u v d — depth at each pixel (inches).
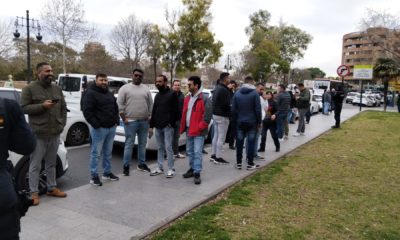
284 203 205.5
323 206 202.8
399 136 490.9
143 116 255.6
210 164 301.7
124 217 177.6
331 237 162.6
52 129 193.2
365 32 852.6
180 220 176.1
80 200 200.2
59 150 221.5
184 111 253.8
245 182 247.4
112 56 1636.3
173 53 1256.8
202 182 243.9
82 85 601.0
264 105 355.3
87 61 1627.7
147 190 222.5
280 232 165.0
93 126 222.7
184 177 255.0
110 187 226.4
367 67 1003.9
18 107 94.5
